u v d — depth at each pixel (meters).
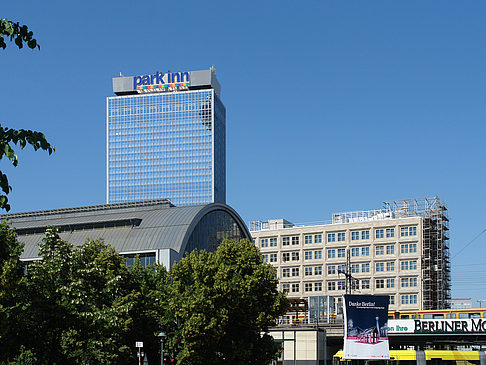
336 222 182.25
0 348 44.44
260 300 74.44
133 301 63.22
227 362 69.50
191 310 66.88
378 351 70.50
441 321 97.56
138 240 104.25
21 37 19.62
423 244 165.62
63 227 112.25
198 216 107.31
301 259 178.50
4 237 42.69
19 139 19.06
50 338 48.56
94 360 53.84
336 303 163.38
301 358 100.62
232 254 75.44
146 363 66.44
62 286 49.72
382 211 180.88
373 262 168.88
